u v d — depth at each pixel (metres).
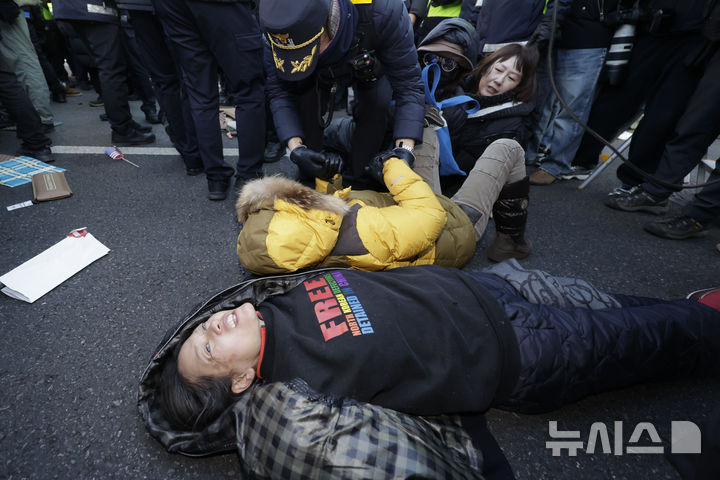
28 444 1.11
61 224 2.18
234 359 1.00
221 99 4.79
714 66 1.95
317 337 1.00
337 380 0.95
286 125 1.79
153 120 4.12
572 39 2.54
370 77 1.64
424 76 1.92
